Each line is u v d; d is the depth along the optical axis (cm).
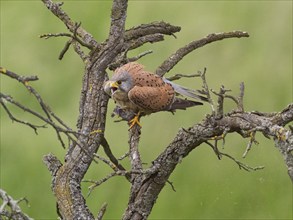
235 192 2138
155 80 1374
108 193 2139
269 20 2380
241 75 2255
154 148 2112
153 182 1227
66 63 2392
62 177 1202
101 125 1268
